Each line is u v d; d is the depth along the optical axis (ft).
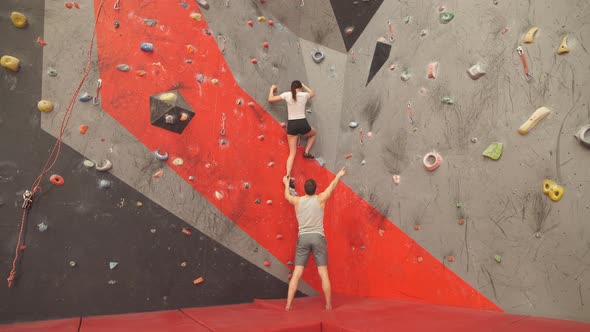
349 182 16.85
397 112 15.26
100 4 13.94
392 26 15.90
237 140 15.89
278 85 17.11
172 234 14.37
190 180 14.84
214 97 15.60
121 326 11.39
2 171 12.28
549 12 11.29
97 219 13.34
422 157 14.19
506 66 12.14
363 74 16.80
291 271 16.39
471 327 9.93
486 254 12.14
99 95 13.69
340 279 16.75
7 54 12.57
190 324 11.62
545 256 10.86
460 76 13.32
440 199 13.50
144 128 14.24
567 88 10.77
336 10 17.75
